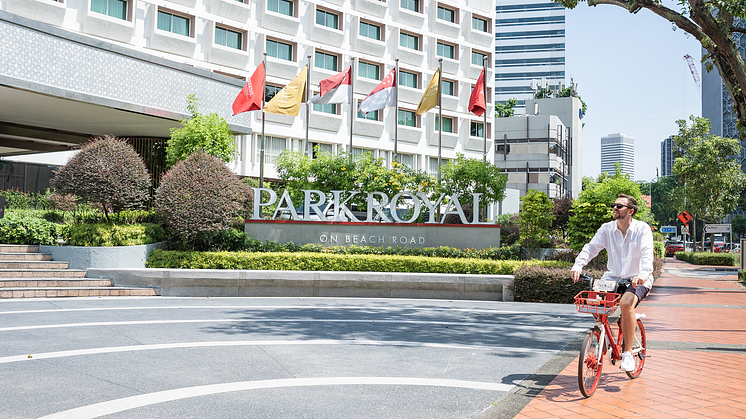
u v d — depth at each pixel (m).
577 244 17.81
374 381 5.77
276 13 35.88
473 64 47.84
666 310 12.66
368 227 17.02
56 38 16.73
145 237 14.57
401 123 42.84
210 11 33.25
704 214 41.25
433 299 13.77
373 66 41.75
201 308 11.09
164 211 14.61
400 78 43.16
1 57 15.35
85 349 7.01
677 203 49.78
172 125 21.56
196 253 14.23
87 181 13.99
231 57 33.88
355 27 40.19
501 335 8.77
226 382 5.61
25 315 9.50
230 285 13.51
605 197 17.75
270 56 36.19
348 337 8.29
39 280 12.23
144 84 19.28
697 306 13.53
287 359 6.71
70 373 5.85
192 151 18.20
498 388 5.57
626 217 5.50
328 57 39.22
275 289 13.71
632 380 5.94
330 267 14.70
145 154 23.75
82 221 15.62
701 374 6.24
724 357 7.25
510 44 123.38
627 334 5.44
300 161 22.62
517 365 6.63
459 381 5.82
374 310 11.38
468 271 14.87
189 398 5.04
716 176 38.69
